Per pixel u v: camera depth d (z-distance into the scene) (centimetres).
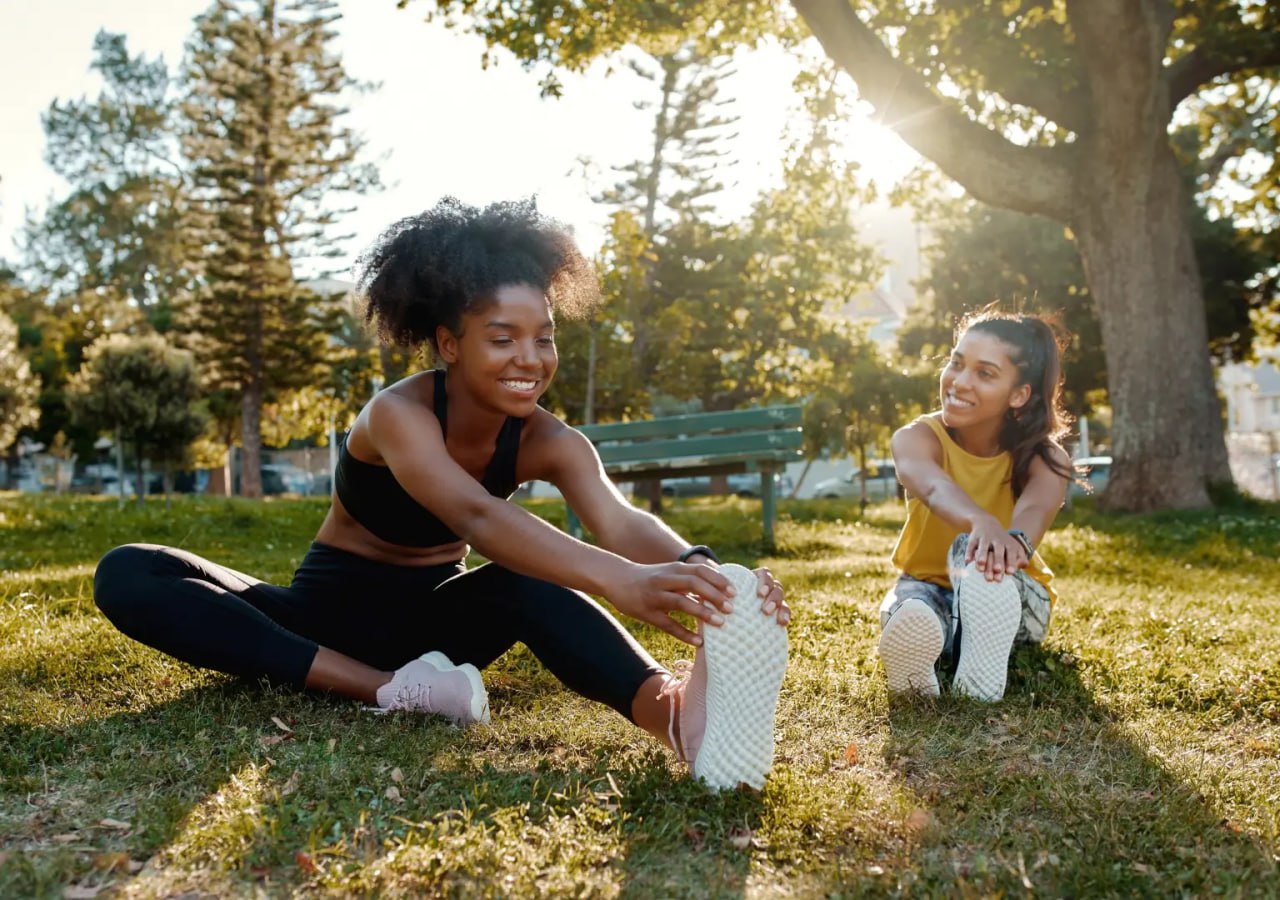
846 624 427
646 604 218
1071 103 1359
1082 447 3000
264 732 257
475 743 256
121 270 4516
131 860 184
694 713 230
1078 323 2791
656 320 2178
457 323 245
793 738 264
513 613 267
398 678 277
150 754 239
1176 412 1323
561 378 2164
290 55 2967
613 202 2909
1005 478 362
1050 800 217
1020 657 342
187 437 1894
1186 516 1162
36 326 4572
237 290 2978
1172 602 518
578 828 196
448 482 238
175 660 335
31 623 414
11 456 4447
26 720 265
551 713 289
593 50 1526
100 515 1093
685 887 177
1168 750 260
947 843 198
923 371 1805
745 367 2947
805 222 1966
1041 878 182
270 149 2972
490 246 250
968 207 2958
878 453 2098
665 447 884
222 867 179
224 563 716
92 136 4422
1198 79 1380
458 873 177
